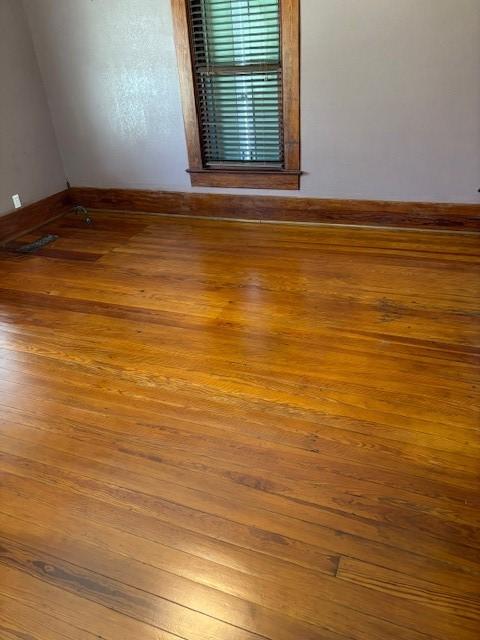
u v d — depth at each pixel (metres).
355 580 1.29
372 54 3.05
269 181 3.69
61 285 3.01
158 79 3.61
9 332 2.53
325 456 1.67
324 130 3.38
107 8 3.48
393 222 3.51
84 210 4.23
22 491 1.60
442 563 1.31
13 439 1.82
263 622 1.20
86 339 2.44
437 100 3.06
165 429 1.83
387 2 2.89
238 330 2.44
